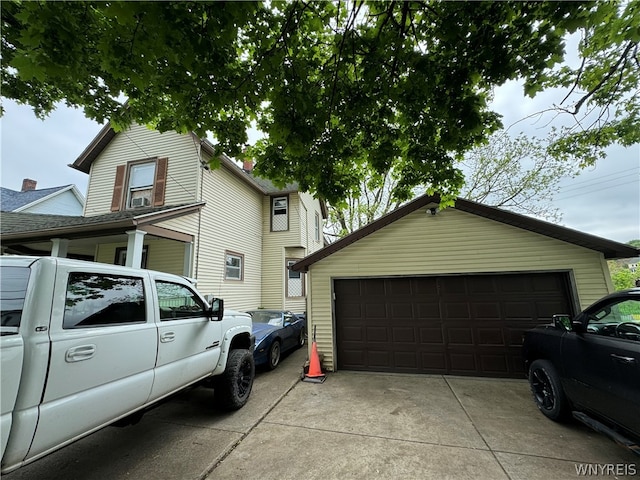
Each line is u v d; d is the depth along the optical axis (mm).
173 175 8672
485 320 5742
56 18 2037
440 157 3775
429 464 2754
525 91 2723
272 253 12289
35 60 2113
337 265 6551
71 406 1890
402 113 3320
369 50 2697
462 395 4594
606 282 5242
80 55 2336
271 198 12828
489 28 2371
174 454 2918
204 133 3469
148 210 7453
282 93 2939
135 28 2041
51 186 16484
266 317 7375
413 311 6102
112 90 3340
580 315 3256
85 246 8906
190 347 3219
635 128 4574
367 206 17484
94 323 2188
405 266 6242
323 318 6398
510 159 13391
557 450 2979
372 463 2770
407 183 4520
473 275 5934
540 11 2227
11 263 1915
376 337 6172
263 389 4902
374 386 5070
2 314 1698
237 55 2979
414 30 2605
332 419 3721
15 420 1578
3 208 13633
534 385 3953
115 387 2246
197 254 8195
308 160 3752
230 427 3498
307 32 2834
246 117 3625
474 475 2592
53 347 1808
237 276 10414
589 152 5113
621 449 2988
